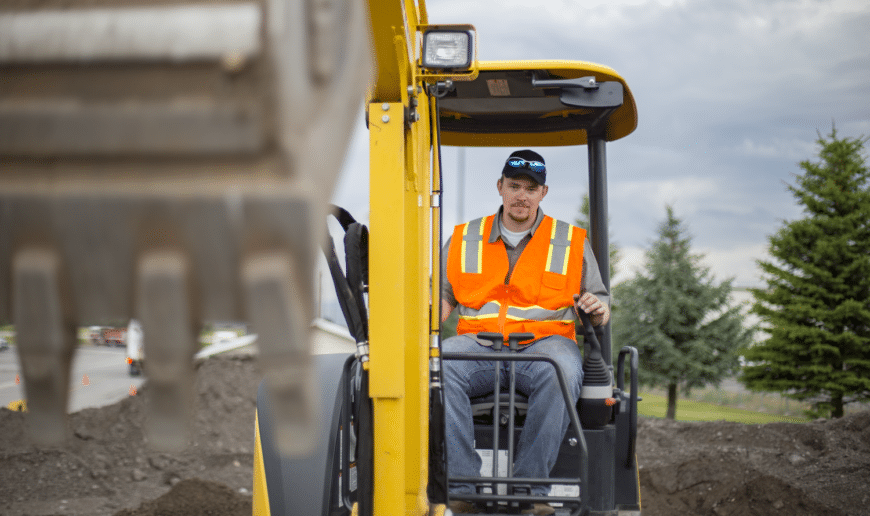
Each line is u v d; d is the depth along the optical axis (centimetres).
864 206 1786
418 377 202
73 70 43
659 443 740
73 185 43
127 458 621
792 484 527
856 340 1672
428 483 215
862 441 690
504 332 289
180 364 45
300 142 43
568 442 274
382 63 173
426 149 218
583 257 310
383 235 178
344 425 214
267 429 220
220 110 42
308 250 43
